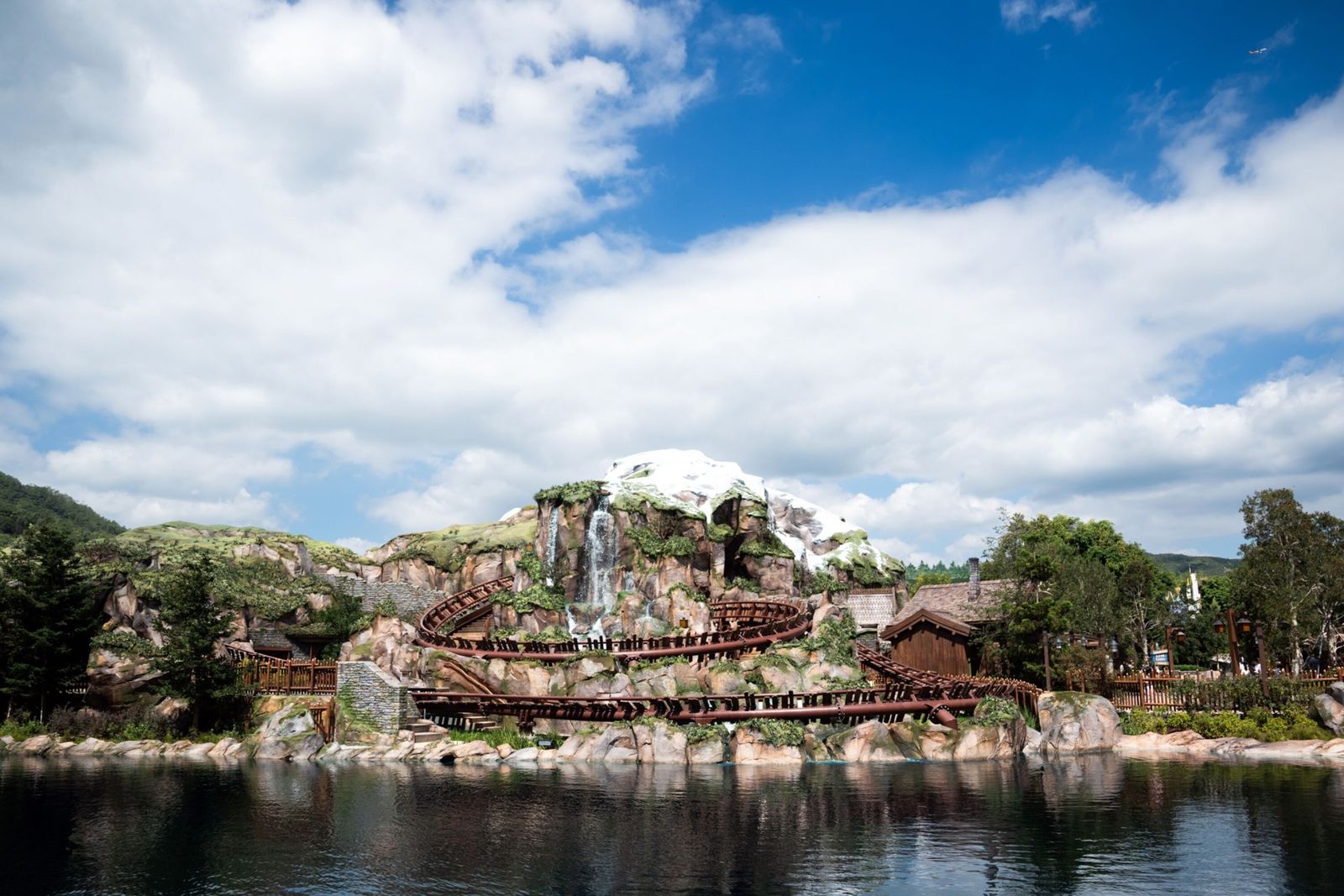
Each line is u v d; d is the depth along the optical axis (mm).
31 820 29094
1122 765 42625
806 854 23797
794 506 107250
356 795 34281
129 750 49812
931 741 46938
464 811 30641
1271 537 67062
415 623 74625
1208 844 24500
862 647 62875
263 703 52688
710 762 45281
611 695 52750
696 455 90688
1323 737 48625
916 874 21641
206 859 23656
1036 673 60562
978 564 80375
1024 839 25438
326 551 87250
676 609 70125
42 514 138250
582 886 20797
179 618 52750
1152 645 83250
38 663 53938
